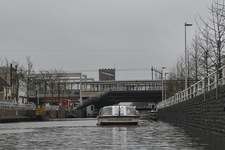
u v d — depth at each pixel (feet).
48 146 49.75
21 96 386.32
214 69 110.93
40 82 307.58
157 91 329.31
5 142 56.49
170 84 232.53
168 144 50.31
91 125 119.03
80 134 72.90
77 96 411.75
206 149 43.83
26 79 260.83
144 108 470.39
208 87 79.61
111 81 392.06
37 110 211.61
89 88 397.80
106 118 117.60
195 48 142.82
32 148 47.60
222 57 99.09
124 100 380.17
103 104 382.42
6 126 118.21
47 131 84.94
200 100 86.48
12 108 193.88
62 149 46.03
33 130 90.17
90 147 47.73
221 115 65.41
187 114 106.73
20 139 61.98
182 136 64.44
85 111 384.06
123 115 117.91
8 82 310.86
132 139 59.11
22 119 197.98
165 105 187.52
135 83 379.55
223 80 66.69
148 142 53.67
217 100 68.64
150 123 136.05
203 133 71.87
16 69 247.91
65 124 131.75
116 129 91.25
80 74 361.51
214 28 100.07
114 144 51.24
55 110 283.59
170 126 107.45
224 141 53.88
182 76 182.91
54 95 407.23
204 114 81.46
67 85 384.06
